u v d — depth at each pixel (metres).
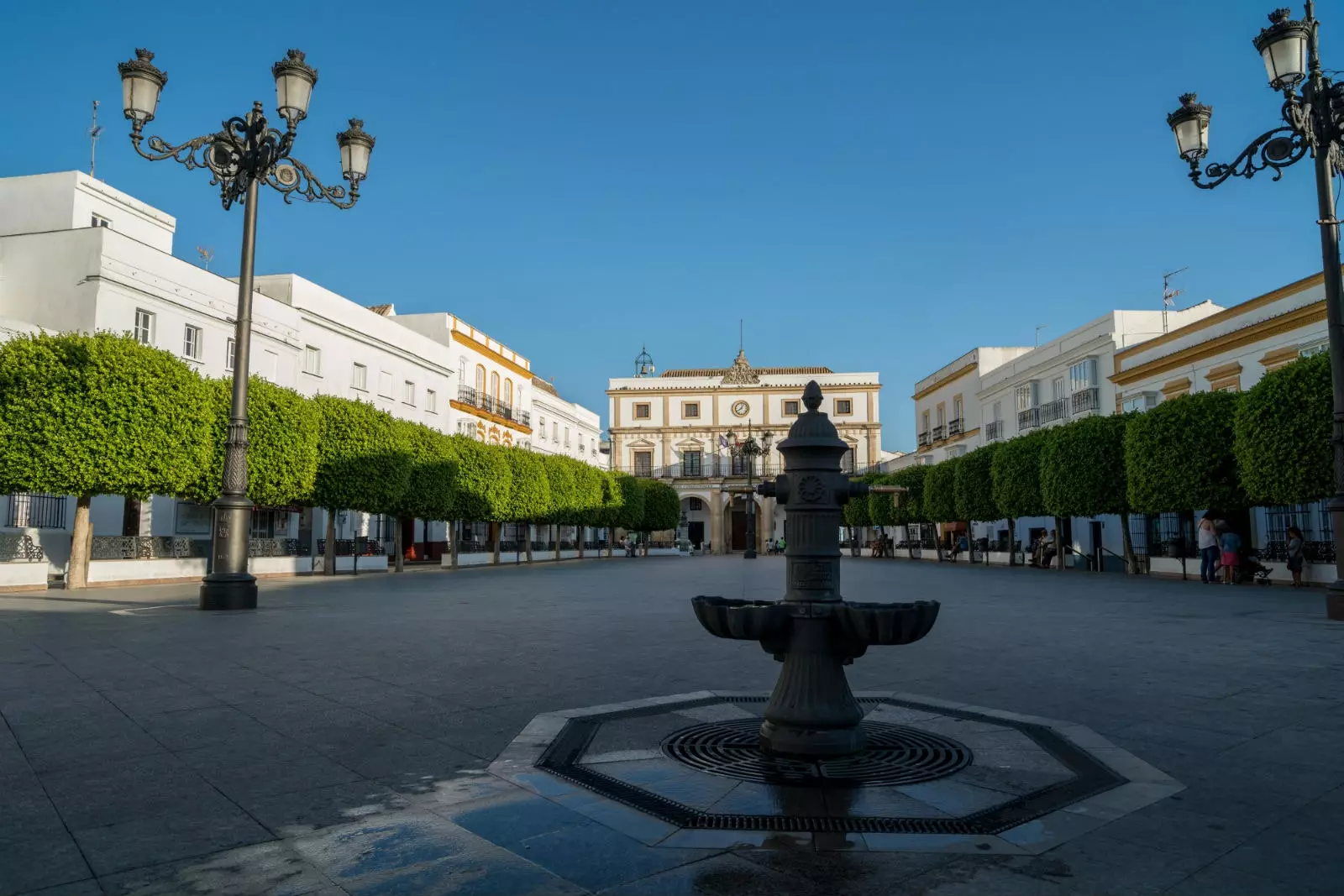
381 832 3.12
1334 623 10.20
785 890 2.64
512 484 35.00
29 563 17.64
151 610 11.69
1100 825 3.23
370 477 24.95
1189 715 5.14
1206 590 17.11
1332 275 10.37
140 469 17.59
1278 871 2.81
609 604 13.22
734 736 4.54
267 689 5.81
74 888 2.62
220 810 3.37
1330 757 4.20
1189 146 10.66
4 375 16.48
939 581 21.31
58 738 4.46
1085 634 9.21
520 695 5.65
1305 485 17.11
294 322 29.19
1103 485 24.70
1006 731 4.66
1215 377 25.77
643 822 3.23
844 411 68.56
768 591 16.61
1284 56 9.62
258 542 24.67
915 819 3.27
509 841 3.04
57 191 25.89
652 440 69.75
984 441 43.09
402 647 7.90
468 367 43.19
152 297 23.39
